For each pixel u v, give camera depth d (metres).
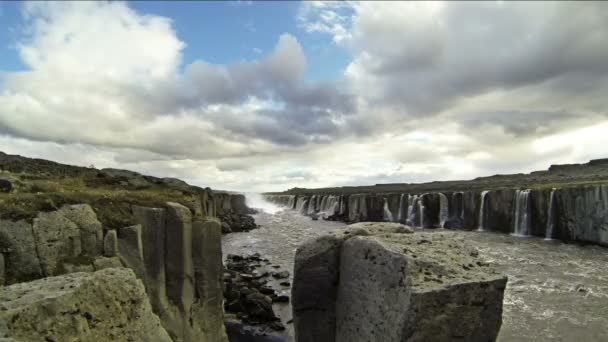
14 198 14.18
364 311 8.41
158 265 16.66
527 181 92.12
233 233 65.56
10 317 7.01
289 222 82.44
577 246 44.41
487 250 42.50
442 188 100.19
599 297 26.66
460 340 7.12
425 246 8.51
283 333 23.11
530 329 22.02
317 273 9.77
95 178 26.98
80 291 8.29
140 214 16.78
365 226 10.07
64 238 13.80
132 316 9.16
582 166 109.06
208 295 18.19
